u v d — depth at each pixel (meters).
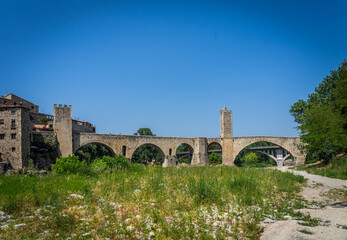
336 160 37.31
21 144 44.94
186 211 12.47
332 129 19.64
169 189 16.53
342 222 10.24
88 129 80.69
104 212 11.35
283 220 11.45
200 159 72.44
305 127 34.06
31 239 8.53
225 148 76.25
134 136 62.28
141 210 12.18
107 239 8.81
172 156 69.00
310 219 10.92
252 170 29.02
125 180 19.44
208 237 9.30
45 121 71.31
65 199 13.05
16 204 11.52
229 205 14.09
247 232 9.90
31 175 21.80
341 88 18.34
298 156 75.94
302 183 24.23
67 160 25.38
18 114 45.75
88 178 20.73
